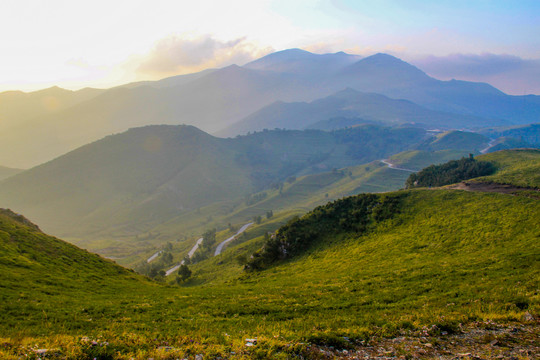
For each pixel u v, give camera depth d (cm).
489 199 7662
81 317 2745
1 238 5338
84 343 1503
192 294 4453
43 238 6294
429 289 3369
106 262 6681
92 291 4294
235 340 1652
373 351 1611
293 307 3167
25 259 4878
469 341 1680
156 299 3912
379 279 4294
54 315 2742
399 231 7656
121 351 1497
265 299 3700
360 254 6988
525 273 3231
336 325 2148
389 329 1920
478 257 4641
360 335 1800
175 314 2988
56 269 5000
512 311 2084
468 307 2367
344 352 1595
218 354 1474
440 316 2117
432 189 9650
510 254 4284
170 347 1566
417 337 1781
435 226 7194
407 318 2152
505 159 13938
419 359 1475
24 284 3791
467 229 6444
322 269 6688
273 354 1464
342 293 3744
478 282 3269
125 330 2272
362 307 2959
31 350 1398
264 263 8969
